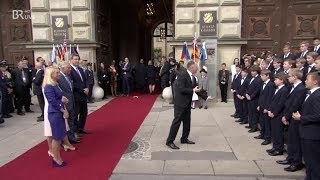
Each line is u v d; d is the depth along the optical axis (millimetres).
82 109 7711
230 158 5887
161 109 11086
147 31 25516
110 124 8805
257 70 7766
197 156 6020
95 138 7379
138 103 12570
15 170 5453
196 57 11320
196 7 12461
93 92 13023
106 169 5422
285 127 5984
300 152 5199
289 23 12359
